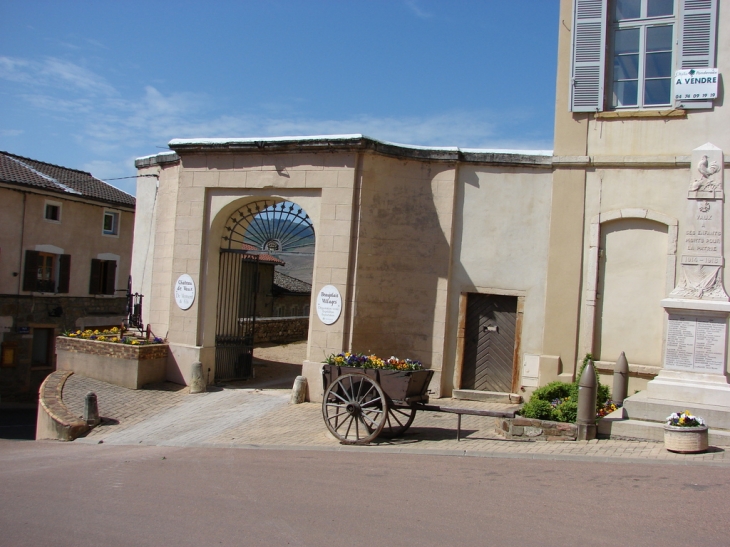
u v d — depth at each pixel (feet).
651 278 40.37
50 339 88.07
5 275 82.33
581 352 41.39
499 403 42.88
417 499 22.03
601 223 41.47
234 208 48.39
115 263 98.27
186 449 34.63
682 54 40.24
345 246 43.39
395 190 44.70
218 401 44.60
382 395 31.96
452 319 44.60
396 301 44.55
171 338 49.29
